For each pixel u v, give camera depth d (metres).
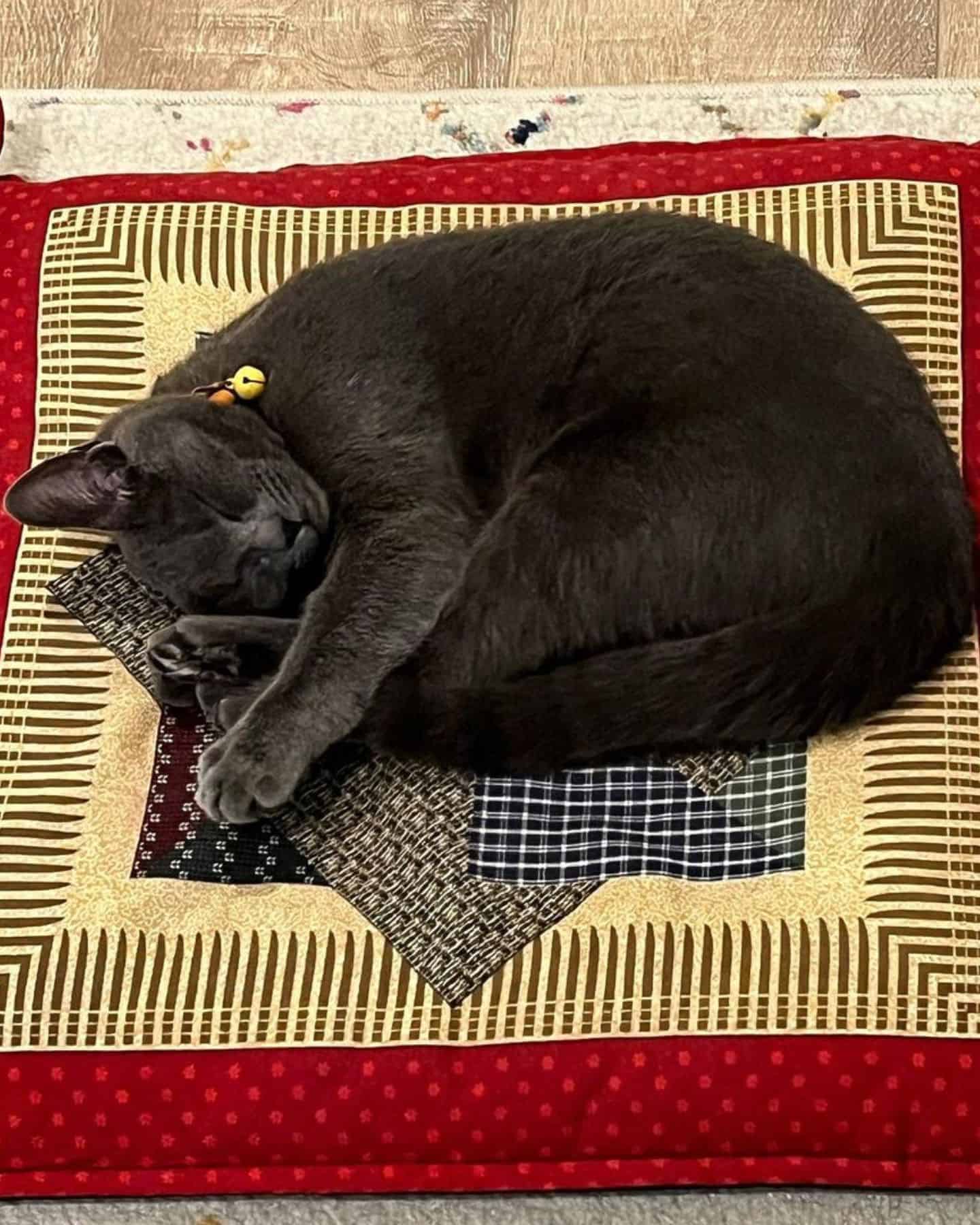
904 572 1.18
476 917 1.21
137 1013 1.20
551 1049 1.19
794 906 1.19
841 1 1.56
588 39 1.57
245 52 1.59
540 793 1.23
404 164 1.41
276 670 1.26
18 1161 1.20
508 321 1.25
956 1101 1.17
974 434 1.29
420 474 1.24
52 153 1.51
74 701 1.27
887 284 1.32
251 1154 1.20
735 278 1.22
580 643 1.21
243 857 1.23
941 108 1.48
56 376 1.35
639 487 1.19
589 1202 1.20
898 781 1.21
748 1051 1.18
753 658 1.17
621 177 1.38
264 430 1.25
